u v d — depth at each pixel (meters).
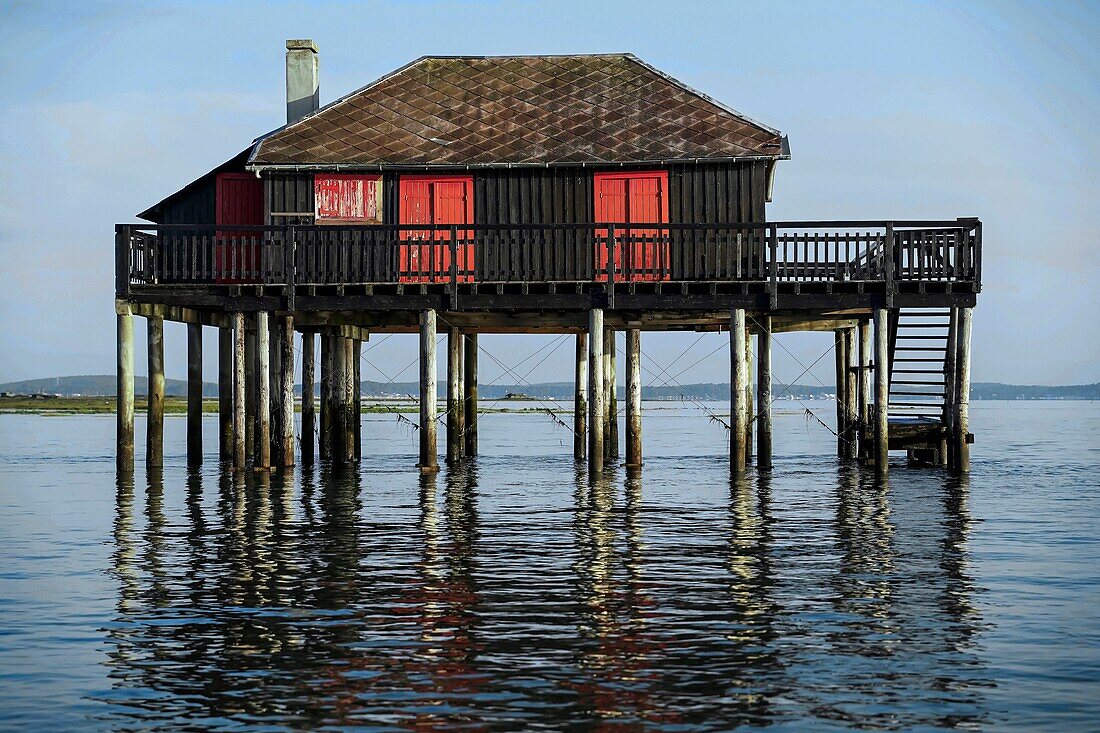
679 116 36.22
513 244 34.69
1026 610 16.05
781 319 37.47
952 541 22.22
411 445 58.06
